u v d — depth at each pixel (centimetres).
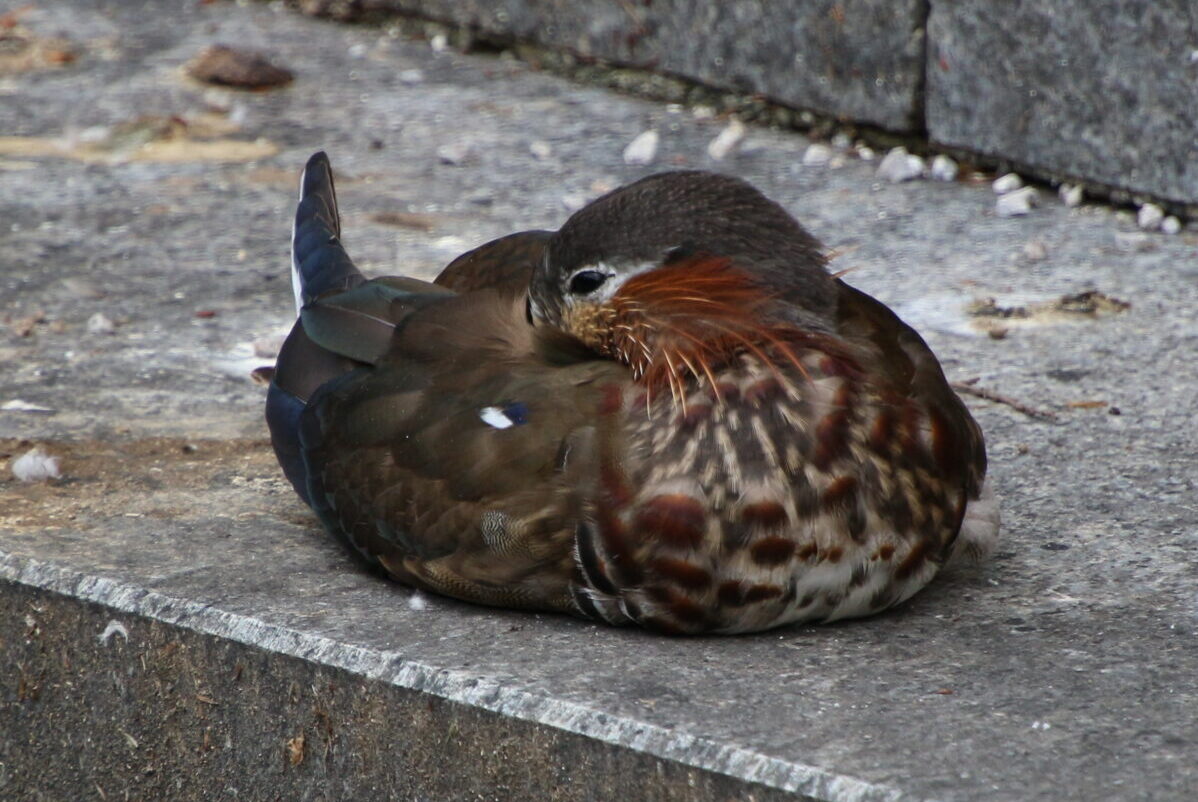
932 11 1334
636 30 1549
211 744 729
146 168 1384
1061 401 957
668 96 1549
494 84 1595
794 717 616
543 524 671
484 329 752
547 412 686
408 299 792
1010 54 1296
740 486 648
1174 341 1038
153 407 958
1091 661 663
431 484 700
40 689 775
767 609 666
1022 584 739
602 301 705
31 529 801
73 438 912
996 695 635
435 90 1578
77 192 1328
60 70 1625
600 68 1602
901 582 682
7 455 888
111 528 803
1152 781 574
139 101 1538
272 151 1425
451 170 1375
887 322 734
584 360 733
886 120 1389
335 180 1351
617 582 666
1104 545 779
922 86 1363
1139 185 1248
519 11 1639
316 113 1517
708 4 1486
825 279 702
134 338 1061
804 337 680
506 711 639
